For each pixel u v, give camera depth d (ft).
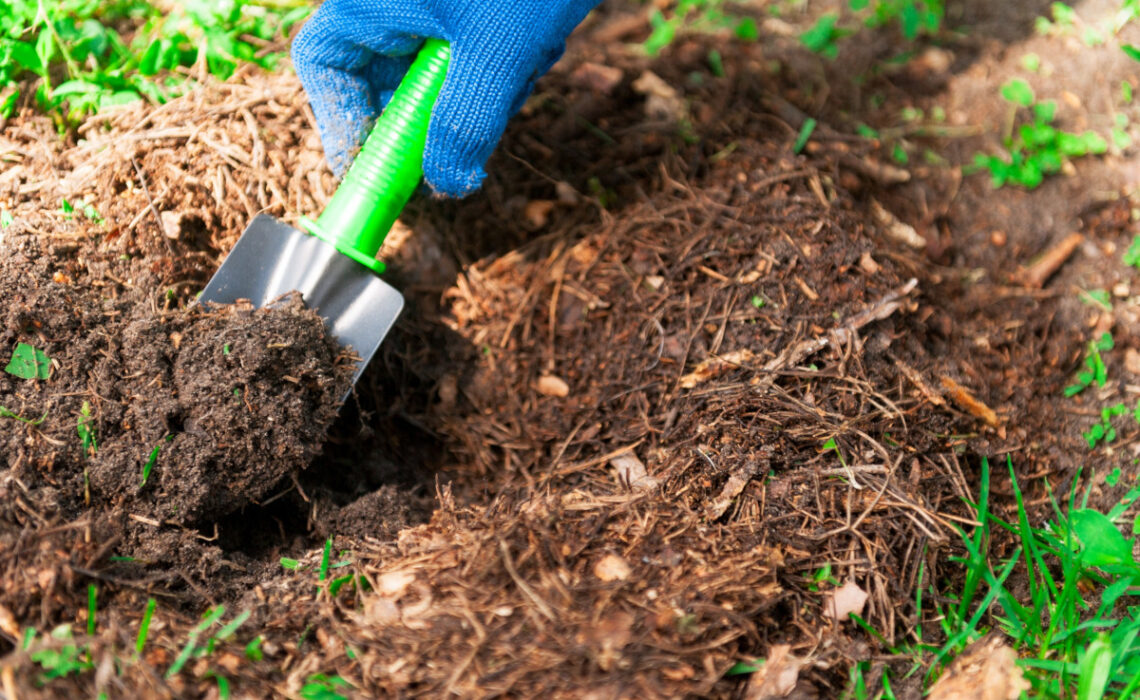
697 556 2.48
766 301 2.77
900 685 2.45
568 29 2.74
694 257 2.82
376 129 2.69
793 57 3.26
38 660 2.29
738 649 2.41
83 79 2.88
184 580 2.49
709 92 3.12
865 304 2.77
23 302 2.57
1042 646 2.50
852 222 2.88
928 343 2.85
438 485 2.71
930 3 3.38
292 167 2.83
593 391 2.79
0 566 2.37
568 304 2.84
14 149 2.80
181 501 2.53
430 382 2.85
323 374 2.60
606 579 2.45
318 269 2.66
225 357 2.56
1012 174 3.12
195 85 2.90
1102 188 3.13
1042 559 2.62
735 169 2.95
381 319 2.68
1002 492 2.76
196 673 2.34
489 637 2.38
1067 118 3.21
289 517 2.66
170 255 2.74
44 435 2.51
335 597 2.48
